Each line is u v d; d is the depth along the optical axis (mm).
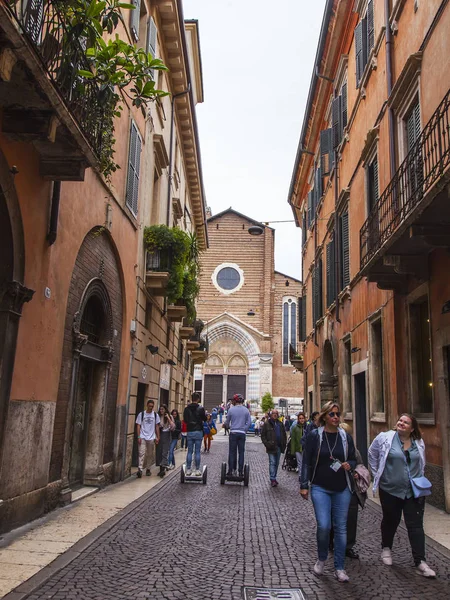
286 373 50406
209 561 5926
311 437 5750
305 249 28031
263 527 7809
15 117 6219
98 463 11117
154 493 10672
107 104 7559
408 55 11164
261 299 51719
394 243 9375
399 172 11094
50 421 8312
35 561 5648
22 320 7262
